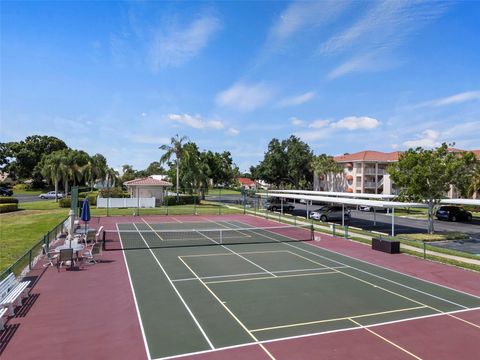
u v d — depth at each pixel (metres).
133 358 9.37
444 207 44.12
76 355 9.52
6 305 11.88
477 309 13.28
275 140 95.44
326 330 11.23
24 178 107.81
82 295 14.41
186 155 64.06
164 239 28.53
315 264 20.34
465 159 29.81
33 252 20.48
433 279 17.45
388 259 21.81
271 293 14.92
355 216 48.66
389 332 11.15
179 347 9.99
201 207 59.16
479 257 21.89
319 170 87.88
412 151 31.44
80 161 81.88
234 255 22.61
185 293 14.80
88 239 26.11
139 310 12.81
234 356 9.51
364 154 80.88
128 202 56.88
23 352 9.66
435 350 10.01
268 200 58.59
